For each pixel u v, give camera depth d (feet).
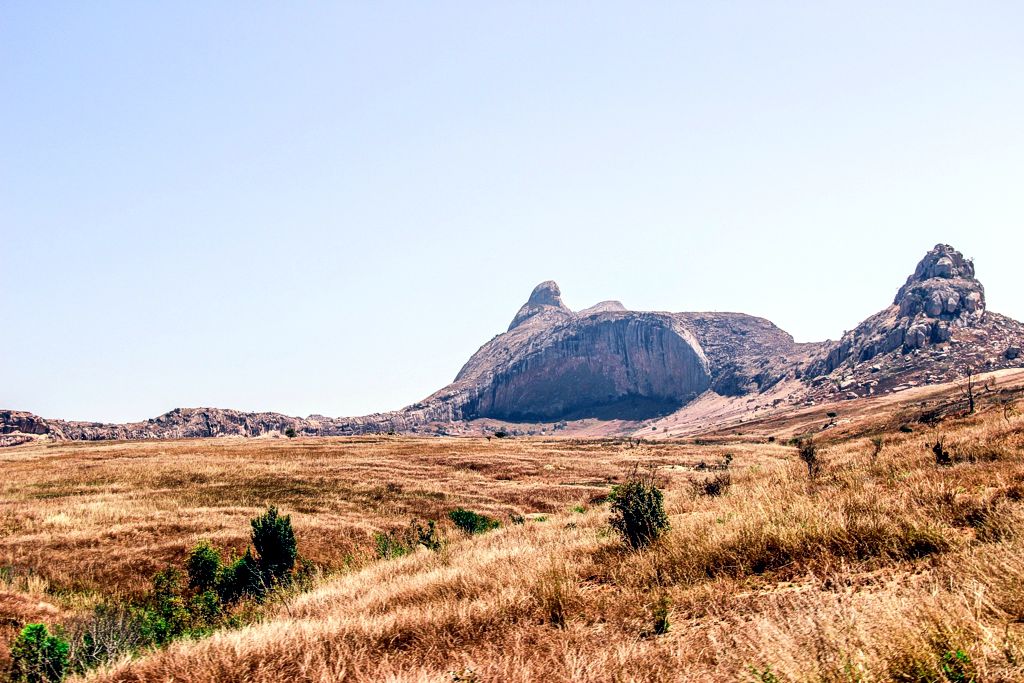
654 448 328.29
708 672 17.81
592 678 18.78
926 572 23.24
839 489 44.21
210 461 213.46
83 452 268.41
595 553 39.75
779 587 26.05
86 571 79.87
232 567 68.18
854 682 15.30
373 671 21.39
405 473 194.49
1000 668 14.71
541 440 424.05
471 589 32.14
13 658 31.68
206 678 22.50
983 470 38.86
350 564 70.03
